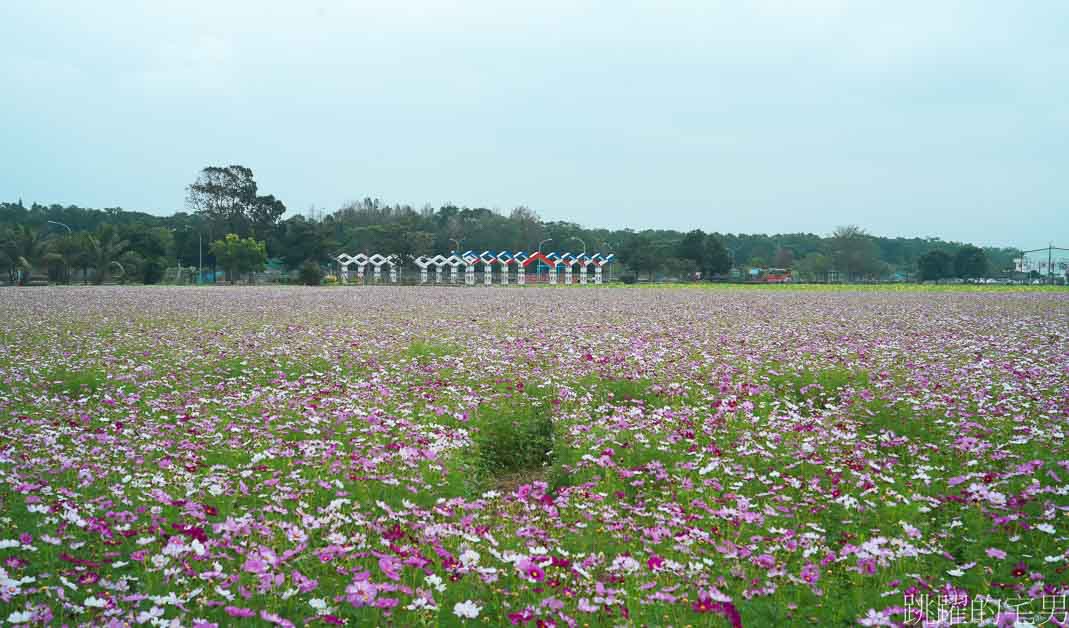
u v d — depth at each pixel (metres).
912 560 5.96
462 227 123.75
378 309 32.25
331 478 7.56
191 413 10.41
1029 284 93.06
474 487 8.22
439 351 17.14
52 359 15.26
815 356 15.85
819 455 8.55
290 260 98.56
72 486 7.10
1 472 7.00
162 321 24.91
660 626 4.84
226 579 5.05
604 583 5.39
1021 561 5.84
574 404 11.52
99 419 10.06
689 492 7.62
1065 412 9.85
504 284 90.94
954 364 14.54
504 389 12.60
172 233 103.62
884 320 25.97
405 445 8.59
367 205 136.50
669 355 15.75
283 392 12.01
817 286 79.69
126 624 4.28
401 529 6.23
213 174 106.62
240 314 28.59
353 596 4.71
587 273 113.00
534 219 131.25
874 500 7.15
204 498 6.90
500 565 5.66
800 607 5.26
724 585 5.40
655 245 108.06
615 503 7.44
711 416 10.35
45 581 5.00
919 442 9.54
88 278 80.25
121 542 5.71
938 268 108.56
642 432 9.60
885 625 4.76
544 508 7.03
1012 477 7.52
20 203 125.62
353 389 12.35
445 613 4.92
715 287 76.19
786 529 6.61
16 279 73.25
